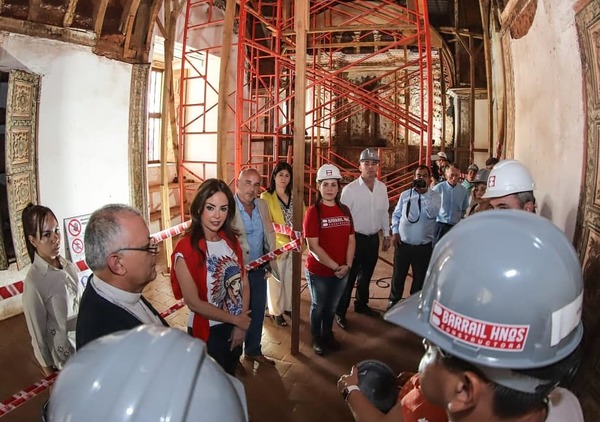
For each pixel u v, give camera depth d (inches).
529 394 27.7
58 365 93.7
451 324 28.5
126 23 221.3
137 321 56.2
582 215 80.3
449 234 31.4
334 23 401.1
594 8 72.1
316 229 133.3
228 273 94.3
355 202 165.0
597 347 68.3
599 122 73.6
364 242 167.2
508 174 94.9
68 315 95.0
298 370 134.8
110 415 21.3
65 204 205.2
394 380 50.0
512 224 28.9
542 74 109.7
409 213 165.2
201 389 23.8
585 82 79.3
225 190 92.4
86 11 205.2
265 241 134.3
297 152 132.8
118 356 23.8
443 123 385.7
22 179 176.7
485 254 28.0
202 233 91.8
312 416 113.1
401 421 41.8
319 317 142.0
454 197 209.0
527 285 26.7
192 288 88.7
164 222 242.8
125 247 55.8
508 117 156.2
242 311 98.8
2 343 155.7
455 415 29.9
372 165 164.7
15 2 178.5
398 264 171.3
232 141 368.8
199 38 326.6
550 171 103.3
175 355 24.2
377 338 157.2
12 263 179.8
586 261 76.9
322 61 421.1
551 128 102.3
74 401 22.4
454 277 28.7
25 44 184.7
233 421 24.5
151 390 22.2
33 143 181.2
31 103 178.7
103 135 222.4
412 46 399.2
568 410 37.2
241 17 183.6
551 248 27.9
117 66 226.2
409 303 34.2
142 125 241.3
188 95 362.3
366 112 430.6
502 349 26.9
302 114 131.3
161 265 248.4
